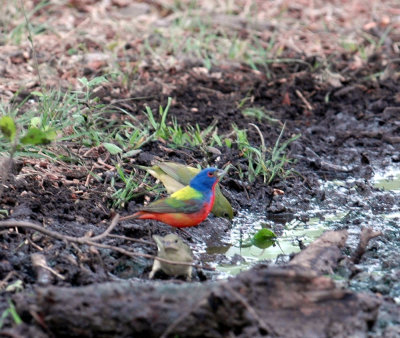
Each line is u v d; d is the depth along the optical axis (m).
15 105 13.83
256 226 11.45
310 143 14.52
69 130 12.73
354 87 17.00
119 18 20.14
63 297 7.03
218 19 20.52
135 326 7.04
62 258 9.02
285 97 16.11
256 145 14.02
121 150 11.62
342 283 8.90
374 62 18.77
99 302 7.05
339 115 15.88
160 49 18.06
